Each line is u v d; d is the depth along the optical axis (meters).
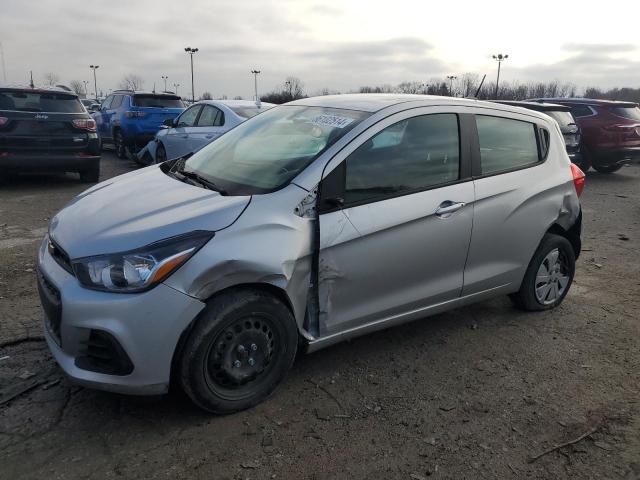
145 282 2.65
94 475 2.54
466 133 3.80
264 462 2.68
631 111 12.28
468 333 4.19
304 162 3.23
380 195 3.34
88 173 10.15
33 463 2.60
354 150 3.26
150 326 2.66
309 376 3.48
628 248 6.80
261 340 3.02
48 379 3.29
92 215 3.08
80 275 2.73
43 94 9.32
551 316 4.57
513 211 4.02
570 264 4.67
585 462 2.78
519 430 3.02
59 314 2.78
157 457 2.68
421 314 3.72
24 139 8.98
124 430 2.86
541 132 4.37
